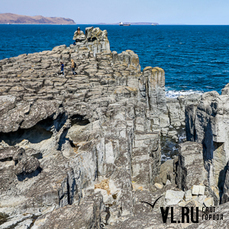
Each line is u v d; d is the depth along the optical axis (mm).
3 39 194250
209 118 13984
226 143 13438
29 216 8414
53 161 10578
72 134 13453
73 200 10312
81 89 23594
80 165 11336
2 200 8625
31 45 151000
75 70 30766
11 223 8023
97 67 32938
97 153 12789
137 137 18344
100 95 21781
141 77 29703
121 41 186875
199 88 57906
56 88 23172
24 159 8914
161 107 30875
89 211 7910
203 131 15336
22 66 30141
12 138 10250
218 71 76312
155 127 30031
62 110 11227
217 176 13977
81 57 37625
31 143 10602
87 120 13516
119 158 14594
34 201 8688
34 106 10234
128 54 38438
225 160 13594
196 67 82625
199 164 14680
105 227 10047
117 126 15898
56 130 11234
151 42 181625
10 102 10375
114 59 38594
